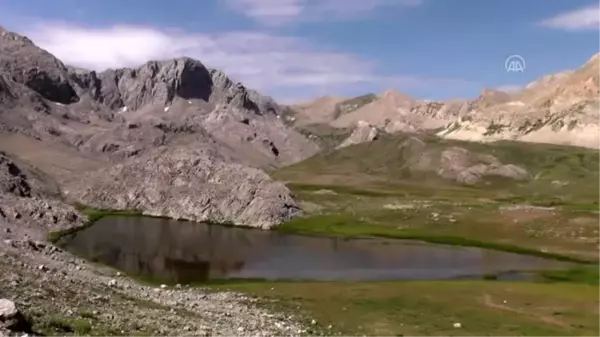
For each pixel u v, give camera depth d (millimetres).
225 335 43031
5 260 51062
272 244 135250
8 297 37438
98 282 58094
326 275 97562
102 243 123438
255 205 175875
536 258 118125
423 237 143625
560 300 74812
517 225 154750
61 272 56062
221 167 196750
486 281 90562
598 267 107875
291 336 49469
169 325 42188
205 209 179875
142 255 111812
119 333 35438
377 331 58750
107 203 193875
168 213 183000
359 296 76250
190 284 84812
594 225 150375
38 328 31234
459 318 65312
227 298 71312
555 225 152250
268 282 88750
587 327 62438
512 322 63969
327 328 57875
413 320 63906
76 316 37250
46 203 146625
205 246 128875
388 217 175125
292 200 186625
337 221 171250
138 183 197125
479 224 158500
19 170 187125
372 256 119188
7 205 132000
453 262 112688
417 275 98812
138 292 58750
